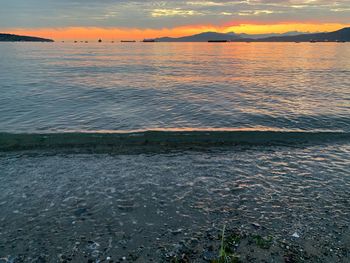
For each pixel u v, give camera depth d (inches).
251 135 512.1
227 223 273.9
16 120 629.3
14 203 307.7
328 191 335.9
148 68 1787.6
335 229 264.2
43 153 446.0
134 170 393.1
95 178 368.5
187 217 283.7
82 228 265.7
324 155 444.8
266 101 818.8
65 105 767.1
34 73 1451.8
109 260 225.0
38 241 247.4
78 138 487.8
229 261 221.5
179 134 503.5
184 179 366.9
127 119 647.1
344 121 617.3
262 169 396.8
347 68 1738.4
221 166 406.6
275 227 267.7
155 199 318.3
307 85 1099.9
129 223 273.9
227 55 3425.2
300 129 573.9
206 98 870.4
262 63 2185.0
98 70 1651.1
